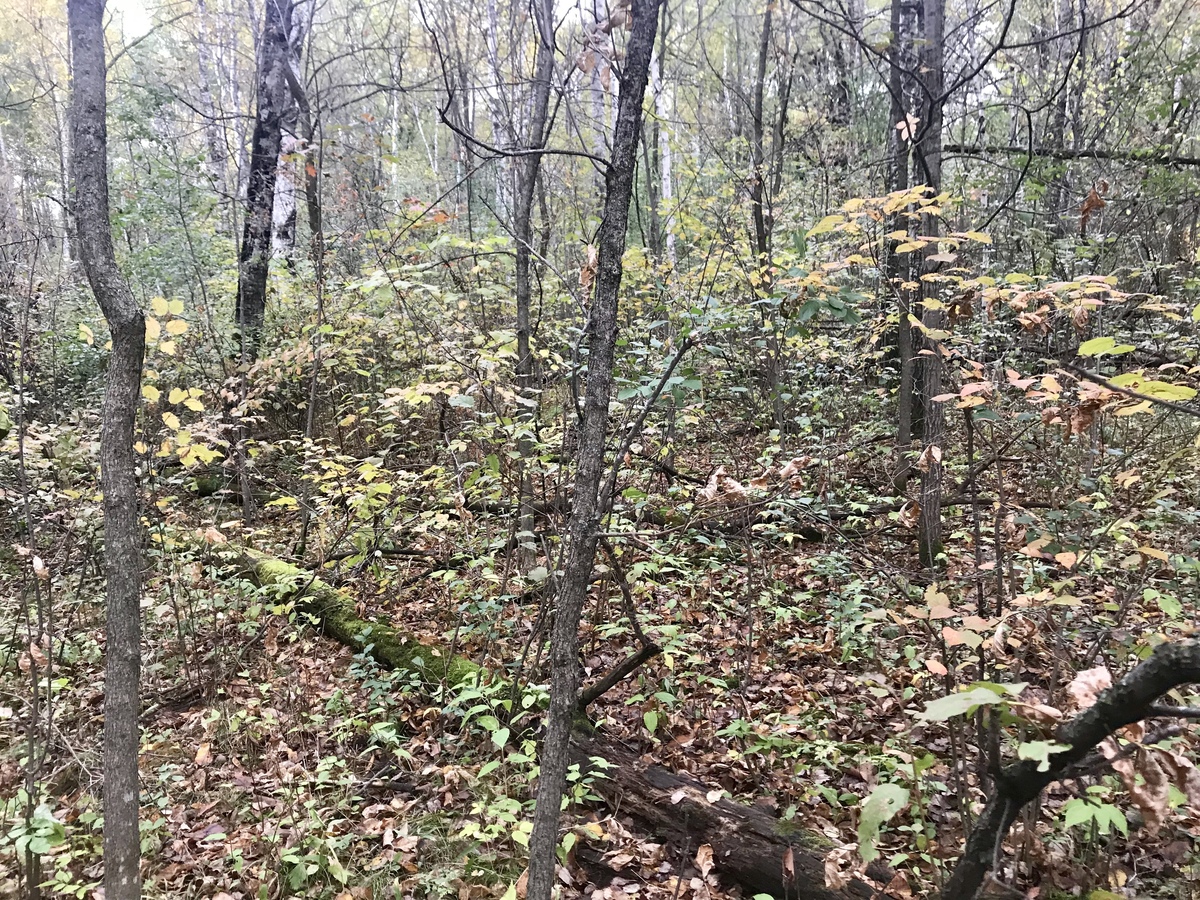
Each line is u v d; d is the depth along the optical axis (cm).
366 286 462
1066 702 221
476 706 373
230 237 1040
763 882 290
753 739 356
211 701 452
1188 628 274
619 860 310
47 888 294
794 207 988
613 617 469
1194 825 271
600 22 217
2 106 631
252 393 659
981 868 144
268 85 956
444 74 436
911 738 325
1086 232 745
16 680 465
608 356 212
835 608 464
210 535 490
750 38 1189
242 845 329
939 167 537
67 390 905
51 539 577
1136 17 920
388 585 577
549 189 773
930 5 535
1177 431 575
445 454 618
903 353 588
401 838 320
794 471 331
